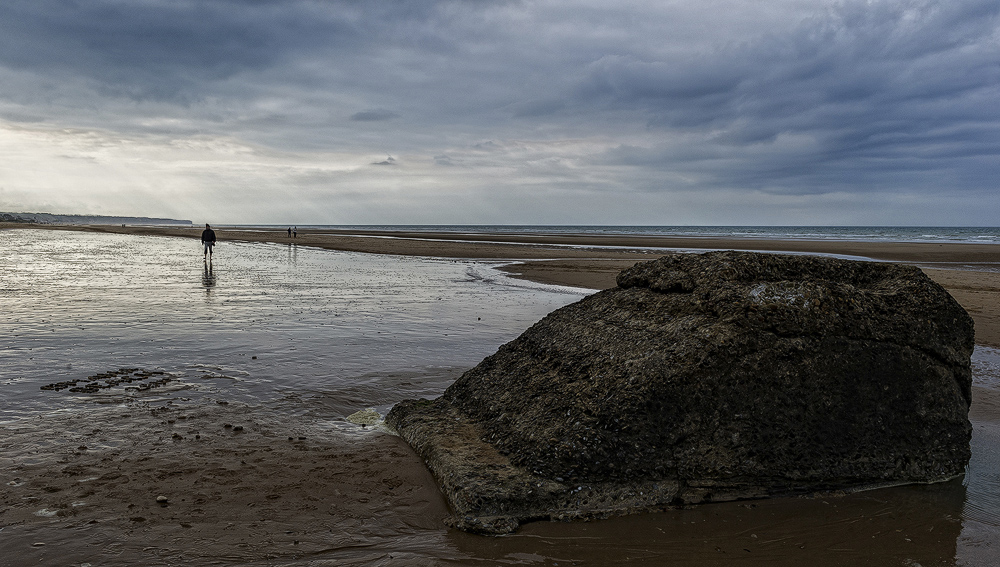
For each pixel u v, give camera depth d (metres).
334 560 3.79
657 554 4.04
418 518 4.41
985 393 7.95
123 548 3.76
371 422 6.49
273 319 12.30
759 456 4.93
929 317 5.35
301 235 79.75
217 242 56.91
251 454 5.38
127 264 27.36
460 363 9.04
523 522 4.45
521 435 5.21
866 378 5.14
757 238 83.44
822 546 4.18
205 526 4.08
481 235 91.00
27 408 6.37
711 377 4.83
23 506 4.23
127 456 5.20
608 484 4.70
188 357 8.85
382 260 33.88
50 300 14.41
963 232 144.00
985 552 4.11
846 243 62.22
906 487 5.18
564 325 6.48
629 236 92.31
